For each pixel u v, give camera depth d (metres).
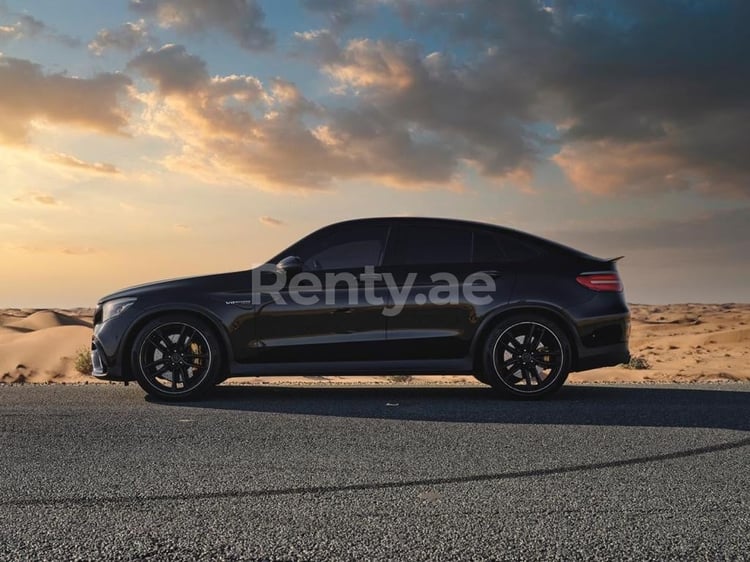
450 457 4.21
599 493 3.43
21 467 3.98
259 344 6.66
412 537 2.80
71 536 2.82
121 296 6.77
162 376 6.60
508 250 6.85
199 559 2.57
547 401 6.57
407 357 6.71
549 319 6.66
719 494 3.41
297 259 6.62
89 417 5.60
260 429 5.10
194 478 3.72
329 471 3.87
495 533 2.85
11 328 28.34
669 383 8.45
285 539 2.78
